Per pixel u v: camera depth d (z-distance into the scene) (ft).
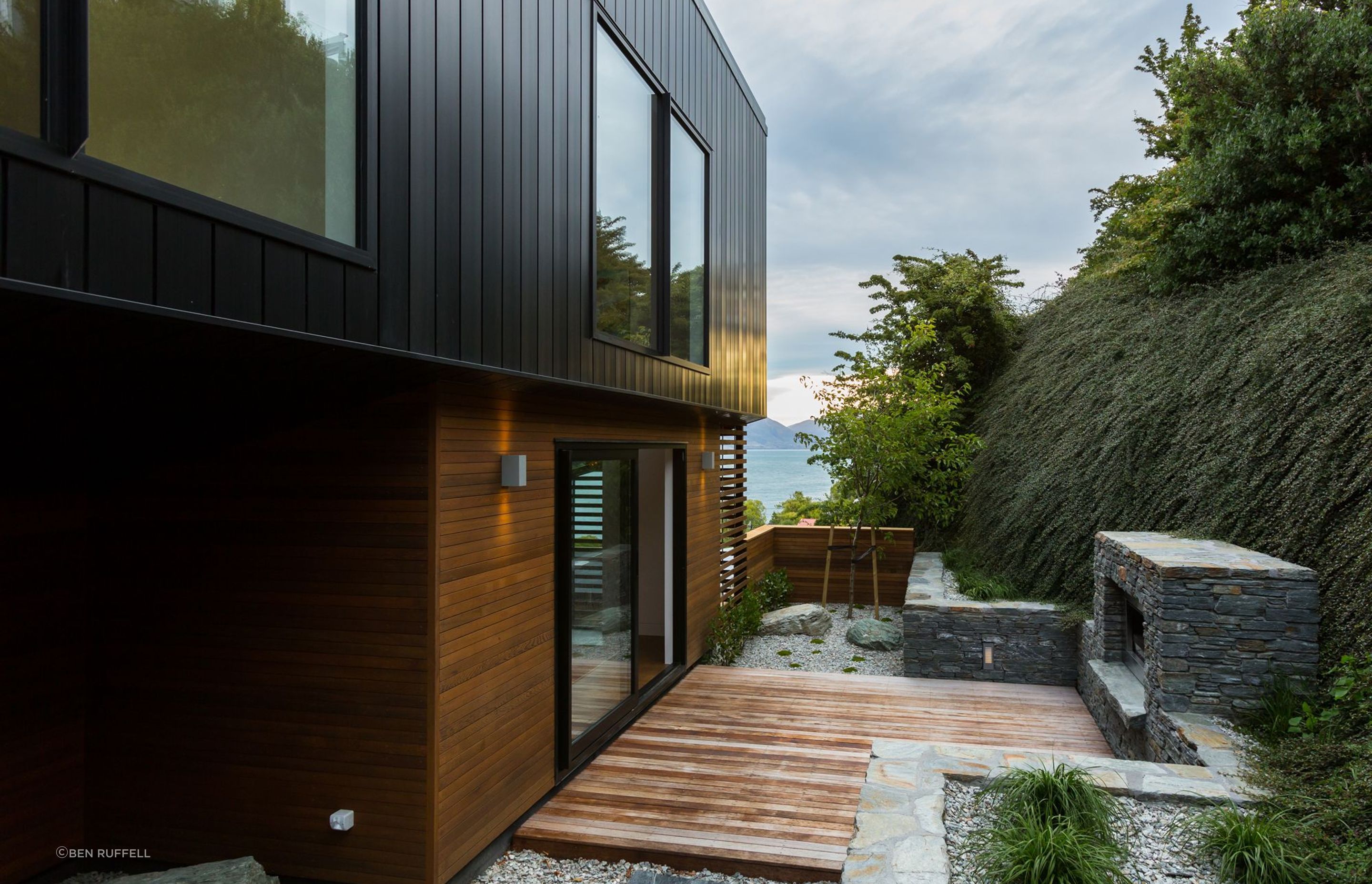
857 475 31.65
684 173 20.16
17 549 11.76
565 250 13.24
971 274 39.32
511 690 13.43
